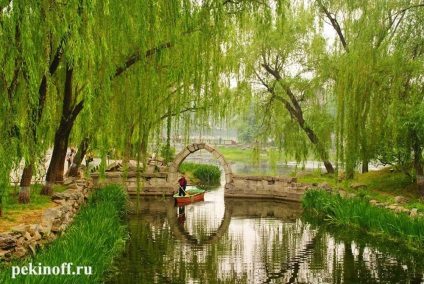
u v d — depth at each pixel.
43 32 8.94
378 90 17.77
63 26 8.84
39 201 13.63
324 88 23.94
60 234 11.52
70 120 14.52
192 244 14.24
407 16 17.23
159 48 12.01
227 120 25.62
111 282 10.09
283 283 10.33
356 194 20.36
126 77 12.70
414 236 14.13
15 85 8.55
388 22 17.70
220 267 11.61
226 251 13.42
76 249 9.27
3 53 7.80
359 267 11.71
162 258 12.36
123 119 13.11
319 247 14.08
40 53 9.05
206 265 11.76
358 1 19.14
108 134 12.70
